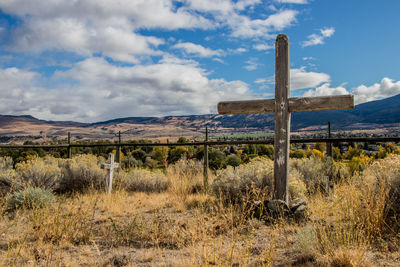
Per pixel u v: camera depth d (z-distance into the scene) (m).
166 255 3.61
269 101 5.73
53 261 3.41
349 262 2.86
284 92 5.52
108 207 6.26
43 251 3.68
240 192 6.12
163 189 9.36
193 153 14.63
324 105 5.25
